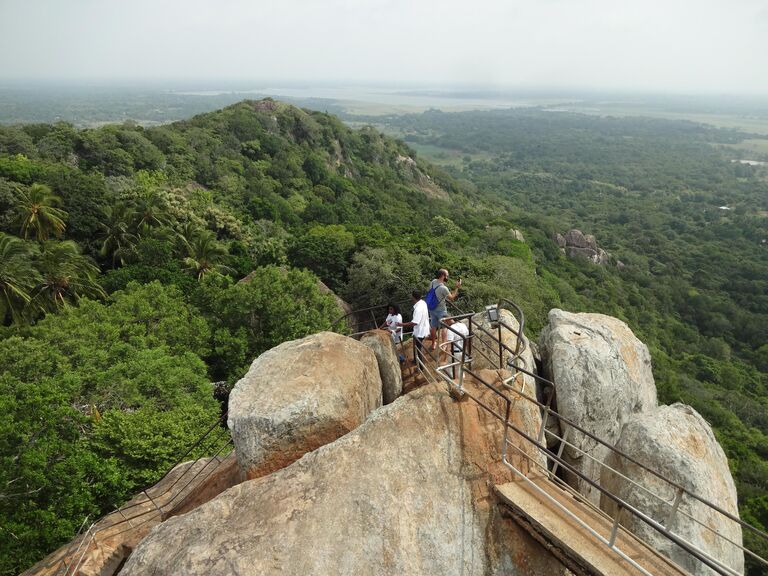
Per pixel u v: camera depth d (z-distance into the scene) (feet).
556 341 36.45
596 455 33.32
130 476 46.55
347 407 25.67
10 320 84.43
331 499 20.13
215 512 20.24
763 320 234.17
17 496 38.99
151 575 18.17
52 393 44.88
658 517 26.76
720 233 366.43
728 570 15.44
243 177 230.68
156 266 114.83
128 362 62.03
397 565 18.92
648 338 202.08
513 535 20.86
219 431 53.36
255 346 83.76
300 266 134.51
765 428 155.33
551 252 266.57
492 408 24.48
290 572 18.01
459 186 443.32
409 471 21.30
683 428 30.89
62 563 27.78
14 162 131.03
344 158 339.16
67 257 94.02
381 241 135.03
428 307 32.86
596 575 17.99
